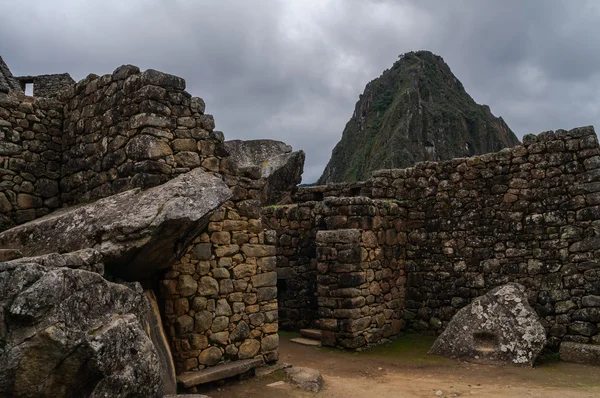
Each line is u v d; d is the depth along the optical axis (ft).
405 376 28.09
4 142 24.80
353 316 34.76
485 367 29.99
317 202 42.19
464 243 38.50
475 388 24.95
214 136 24.58
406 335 39.60
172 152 22.47
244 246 25.64
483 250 37.47
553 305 33.81
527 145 36.35
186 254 23.25
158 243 19.13
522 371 28.71
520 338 30.78
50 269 12.98
